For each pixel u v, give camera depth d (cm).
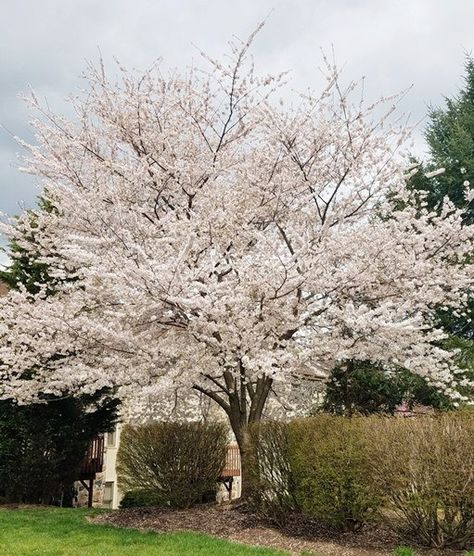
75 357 968
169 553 667
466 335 1566
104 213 959
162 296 822
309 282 881
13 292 963
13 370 965
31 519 887
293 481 810
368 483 711
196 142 1095
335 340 885
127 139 1090
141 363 888
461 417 686
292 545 730
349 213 1041
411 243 938
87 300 958
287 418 1196
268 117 1019
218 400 1002
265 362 802
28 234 1038
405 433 681
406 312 922
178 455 964
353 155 1008
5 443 1096
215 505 974
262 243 938
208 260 873
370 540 729
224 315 841
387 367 1144
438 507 657
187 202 1047
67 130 1084
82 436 1185
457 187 1745
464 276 947
